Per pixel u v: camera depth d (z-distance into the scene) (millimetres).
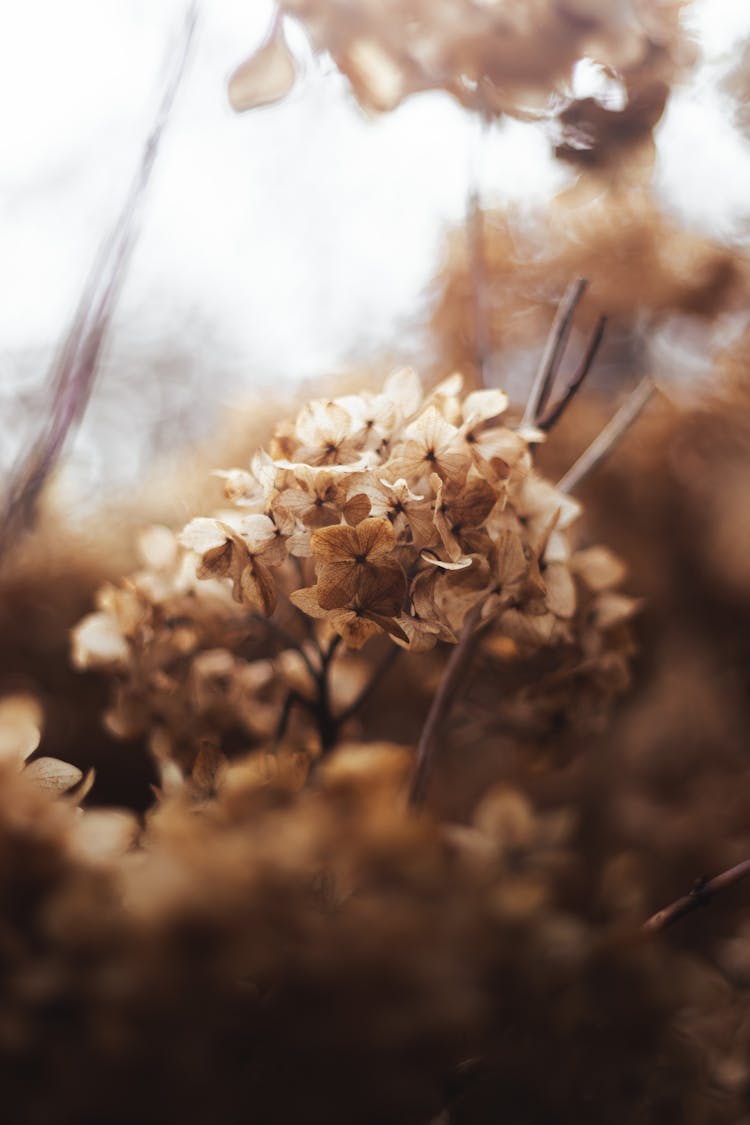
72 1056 410
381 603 468
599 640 566
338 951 416
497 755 1047
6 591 1026
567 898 562
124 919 419
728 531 1257
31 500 510
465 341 1377
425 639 470
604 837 966
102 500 1194
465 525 479
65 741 959
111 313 512
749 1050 507
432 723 517
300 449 493
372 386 1218
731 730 1164
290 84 501
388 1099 423
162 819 464
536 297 1378
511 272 1368
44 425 510
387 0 496
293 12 494
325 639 565
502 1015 442
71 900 420
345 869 446
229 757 645
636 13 505
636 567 1256
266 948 414
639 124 532
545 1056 456
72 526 1116
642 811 969
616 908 511
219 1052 418
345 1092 421
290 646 559
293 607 598
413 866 444
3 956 422
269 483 486
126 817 461
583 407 1337
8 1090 413
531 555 499
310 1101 420
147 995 407
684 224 1289
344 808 469
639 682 1219
